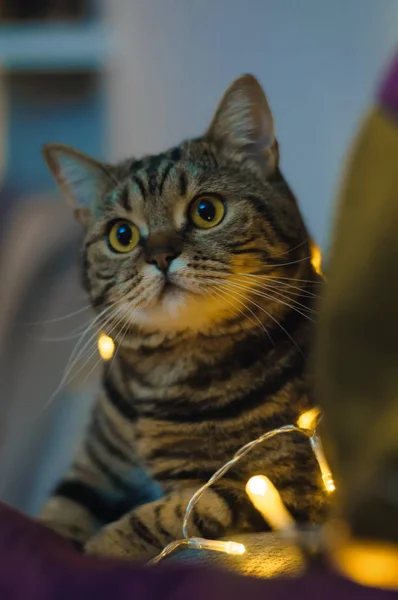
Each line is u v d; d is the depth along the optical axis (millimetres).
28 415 653
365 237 265
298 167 810
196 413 440
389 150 269
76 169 510
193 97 847
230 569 326
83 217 515
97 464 485
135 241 471
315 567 307
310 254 472
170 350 455
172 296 450
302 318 444
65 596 294
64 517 471
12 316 680
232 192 466
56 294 671
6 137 933
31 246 708
